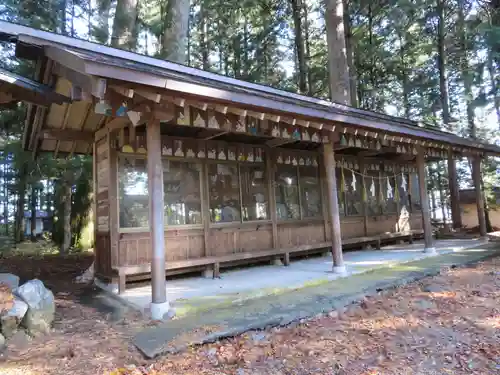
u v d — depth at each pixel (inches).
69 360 111.0
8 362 109.6
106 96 128.7
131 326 141.8
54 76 165.5
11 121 339.9
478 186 366.3
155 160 153.8
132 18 300.0
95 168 234.7
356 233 334.0
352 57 507.8
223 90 147.2
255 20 593.9
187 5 326.3
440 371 101.1
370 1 518.0
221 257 230.5
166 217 221.9
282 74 620.7
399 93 660.7
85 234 424.8
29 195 772.6
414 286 194.7
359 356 112.0
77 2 422.3
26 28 146.0
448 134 321.4
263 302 166.4
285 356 113.3
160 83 129.3
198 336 123.7
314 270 238.1
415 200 401.4
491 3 487.5
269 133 195.0
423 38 601.0
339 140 232.7
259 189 269.4
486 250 302.2
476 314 143.6
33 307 132.5
